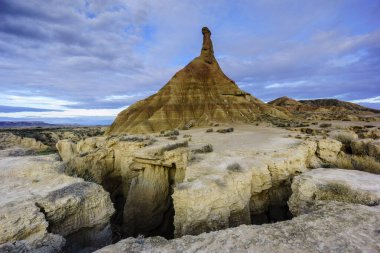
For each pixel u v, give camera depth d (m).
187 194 15.00
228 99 72.12
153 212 24.45
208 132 45.03
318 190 14.59
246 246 9.31
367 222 10.09
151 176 25.45
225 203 15.35
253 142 30.23
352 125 51.47
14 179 17.83
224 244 9.59
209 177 16.75
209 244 9.70
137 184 25.97
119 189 30.97
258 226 10.79
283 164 20.80
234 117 65.00
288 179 20.61
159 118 61.31
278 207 20.14
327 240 9.14
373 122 61.25
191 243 9.91
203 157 22.39
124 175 29.52
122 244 10.11
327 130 41.81
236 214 15.95
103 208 15.71
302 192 15.16
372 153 26.00
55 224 13.61
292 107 120.25
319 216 10.98
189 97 69.12
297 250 8.77
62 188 15.88
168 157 24.02
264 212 19.52
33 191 15.48
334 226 10.02
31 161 22.11
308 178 16.03
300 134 38.44
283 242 9.30
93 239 15.16
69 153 36.72
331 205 12.07
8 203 13.41
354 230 9.60
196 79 74.94
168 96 68.88
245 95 77.06
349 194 13.62
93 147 34.78
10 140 63.78
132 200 25.44
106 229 15.80
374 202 12.58
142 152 26.17
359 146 28.02
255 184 18.61
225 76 85.00
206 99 69.50
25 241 11.23
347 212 11.09
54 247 11.66
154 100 68.81
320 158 26.31
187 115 63.50
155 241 10.29
